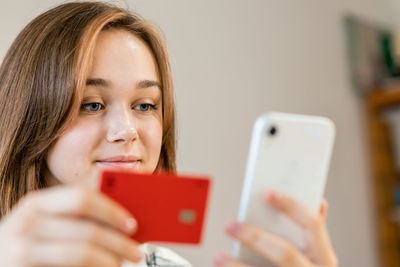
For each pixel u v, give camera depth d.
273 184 0.51
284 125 0.51
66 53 0.69
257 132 0.51
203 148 1.53
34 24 0.77
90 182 0.68
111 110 0.70
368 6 2.44
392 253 2.16
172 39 1.47
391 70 2.25
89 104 0.70
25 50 0.74
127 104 0.72
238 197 1.64
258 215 0.50
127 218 0.41
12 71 0.75
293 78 1.93
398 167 2.24
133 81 0.72
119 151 0.69
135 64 0.73
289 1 1.98
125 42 0.73
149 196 0.46
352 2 2.33
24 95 0.71
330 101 2.08
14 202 0.71
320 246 0.49
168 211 0.47
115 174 0.44
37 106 0.70
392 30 2.49
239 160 1.66
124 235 0.42
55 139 0.68
